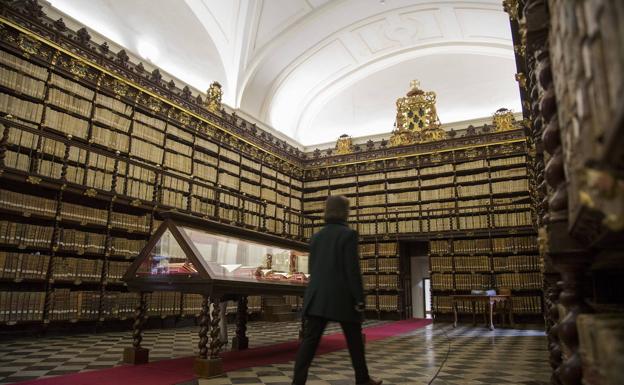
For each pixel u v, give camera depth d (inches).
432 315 562.9
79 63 384.2
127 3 467.2
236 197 552.4
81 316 337.7
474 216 568.7
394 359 232.2
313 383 163.9
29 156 332.8
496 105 634.2
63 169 340.2
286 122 741.3
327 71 711.7
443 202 604.1
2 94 325.1
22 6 345.7
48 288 325.1
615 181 39.8
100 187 378.3
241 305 267.6
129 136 425.4
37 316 310.5
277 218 633.6
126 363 203.5
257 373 182.4
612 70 35.9
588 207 49.4
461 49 650.8
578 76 52.6
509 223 545.3
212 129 535.8
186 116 496.7
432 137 628.7
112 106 413.4
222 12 558.6
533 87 134.6
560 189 80.4
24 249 328.5
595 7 41.6
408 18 624.1
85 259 351.6
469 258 559.8
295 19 598.9
